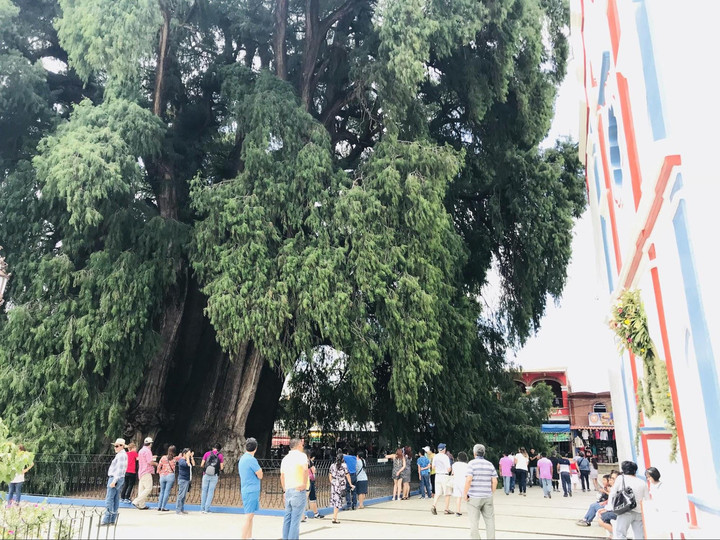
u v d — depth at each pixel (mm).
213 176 23125
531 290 25359
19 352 17578
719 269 6656
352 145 25734
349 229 17656
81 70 18734
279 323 16484
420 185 18297
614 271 13430
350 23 23781
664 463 9531
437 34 19969
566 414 53156
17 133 20922
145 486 13867
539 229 23797
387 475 19469
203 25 22844
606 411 53531
